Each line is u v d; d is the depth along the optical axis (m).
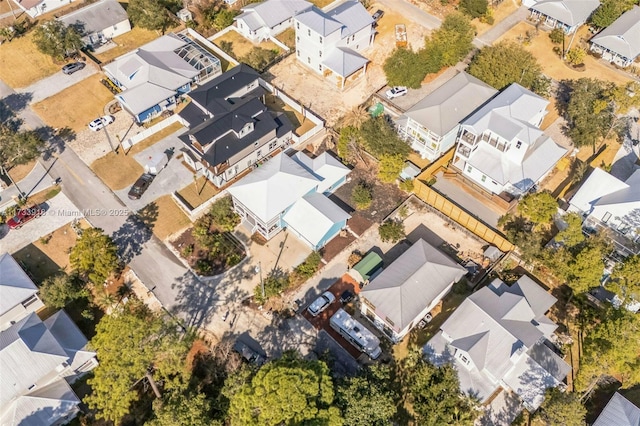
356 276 62.53
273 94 84.69
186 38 90.50
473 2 96.50
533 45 94.44
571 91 85.75
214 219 67.88
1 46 91.00
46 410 50.22
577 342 58.22
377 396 47.16
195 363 56.06
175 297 60.84
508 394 54.22
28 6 95.31
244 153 71.50
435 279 58.88
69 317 57.31
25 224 67.00
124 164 74.19
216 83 79.31
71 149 75.88
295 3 96.00
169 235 66.50
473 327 54.47
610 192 64.81
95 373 47.72
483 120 69.25
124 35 94.75
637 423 49.88
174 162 74.81
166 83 81.06
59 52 86.38
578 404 48.38
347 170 71.38
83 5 100.19
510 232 64.88
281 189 65.56
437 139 71.75
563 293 62.19
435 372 51.69
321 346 57.38
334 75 88.31
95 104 82.25
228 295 61.25
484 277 62.38
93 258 58.56
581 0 95.94
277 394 44.09
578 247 61.41
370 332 56.84
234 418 46.72
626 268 56.69
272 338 57.91
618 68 90.06
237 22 94.50
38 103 82.19
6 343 51.25
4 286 56.50
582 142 73.56
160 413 46.81
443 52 85.31
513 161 69.50
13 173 72.62
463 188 71.94
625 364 51.09
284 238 66.81
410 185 70.19
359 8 88.94
